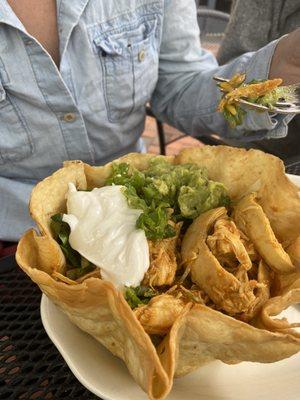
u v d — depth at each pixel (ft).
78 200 0.54
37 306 0.59
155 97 1.22
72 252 0.54
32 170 0.96
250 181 0.60
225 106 0.63
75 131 0.92
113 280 0.49
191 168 0.61
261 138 0.97
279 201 0.57
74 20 0.86
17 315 0.58
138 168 0.63
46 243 0.49
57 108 0.88
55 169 0.97
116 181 0.58
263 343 0.42
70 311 0.47
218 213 0.54
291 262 0.53
